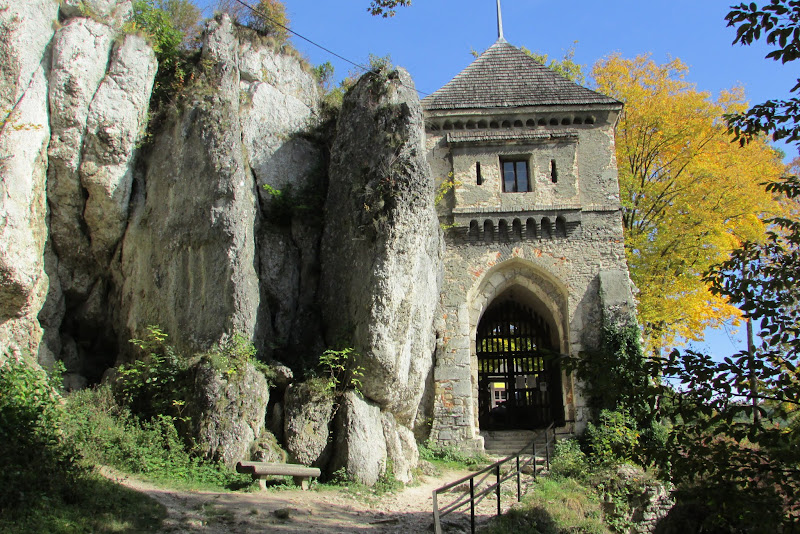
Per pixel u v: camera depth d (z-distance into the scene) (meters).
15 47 15.90
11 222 14.79
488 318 25.75
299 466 13.62
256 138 20.16
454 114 22.97
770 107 8.80
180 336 16.16
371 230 16.92
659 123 25.98
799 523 7.55
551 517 13.23
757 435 7.85
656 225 25.97
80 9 17.78
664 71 27.50
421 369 17.59
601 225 22.20
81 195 17.23
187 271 16.52
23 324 15.32
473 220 22.09
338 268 17.73
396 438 16.22
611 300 21.25
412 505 13.73
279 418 15.24
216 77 17.97
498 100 23.34
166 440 14.02
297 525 10.99
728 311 24.06
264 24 22.16
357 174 17.98
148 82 18.25
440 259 20.48
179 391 14.91
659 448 8.84
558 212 22.14
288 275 18.55
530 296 23.48
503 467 18.36
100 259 17.78
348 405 15.34
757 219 23.92
